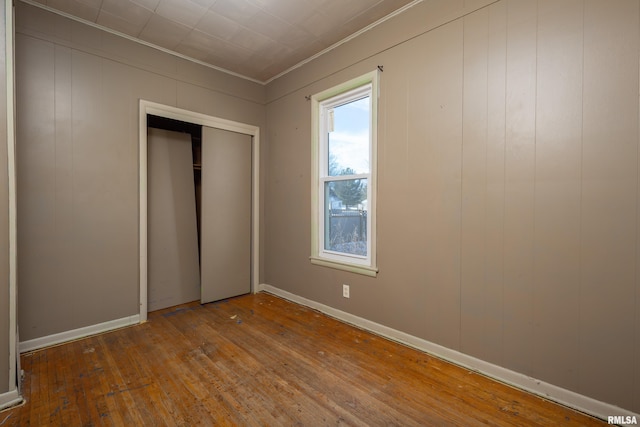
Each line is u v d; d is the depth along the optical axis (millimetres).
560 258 1749
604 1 1590
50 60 2439
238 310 3271
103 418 1629
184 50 3105
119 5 2400
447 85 2205
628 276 1548
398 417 1642
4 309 1750
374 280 2715
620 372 1576
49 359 2229
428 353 2336
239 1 2357
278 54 3203
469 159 2105
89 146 2637
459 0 2131
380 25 2619
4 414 1650
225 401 1772
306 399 1791
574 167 1694
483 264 2049
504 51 1935
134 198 2889
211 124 3441
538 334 1831
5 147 1793
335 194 3184
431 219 2312
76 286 2584
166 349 2393
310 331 2742
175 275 3402
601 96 1607
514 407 1717
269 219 3906
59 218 2500
